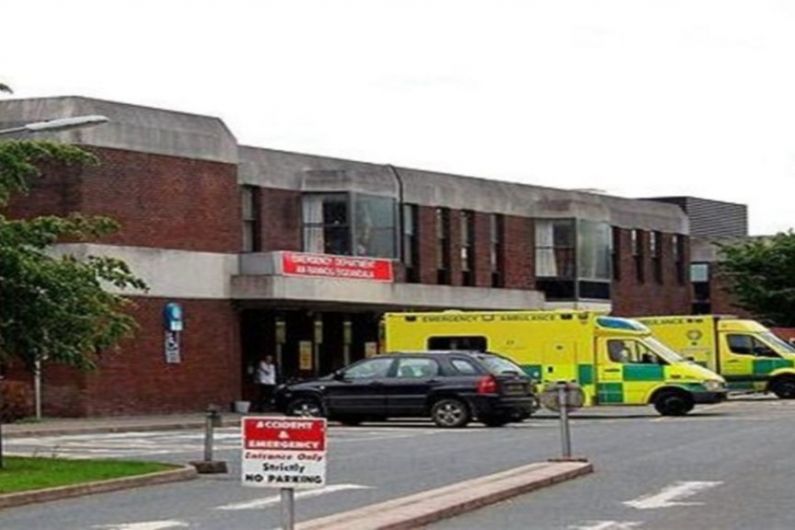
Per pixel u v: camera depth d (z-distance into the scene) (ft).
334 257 176.76
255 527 61.31
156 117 163.84
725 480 78.95
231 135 173.37
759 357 187.32
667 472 83.82
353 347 197.47
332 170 188.14
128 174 158.92
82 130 153.58
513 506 67.77
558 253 223.30
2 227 85.66
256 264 171.94
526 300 212.02
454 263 207.62
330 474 85.05
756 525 60.03
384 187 192.75
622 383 154.92
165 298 163.02
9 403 146.30
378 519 59.93
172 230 164.35
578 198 228.63
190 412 165.48
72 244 152.66
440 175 206.69
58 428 136.67
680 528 59.21
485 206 214.07
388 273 184.75
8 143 87.56
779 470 84.69
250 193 180.55
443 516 63.26
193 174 167.43
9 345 86.79
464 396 134.62
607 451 100.42
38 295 86.12
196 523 63.00
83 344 88.43
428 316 159.22
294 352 188.44
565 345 155.74
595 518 62.80
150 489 78.69
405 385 136.26
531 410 138.92
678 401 154.30
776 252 258.37
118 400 156.97
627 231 244.01
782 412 160.86
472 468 88.69
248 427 42.70
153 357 161.27
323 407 138.51
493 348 157.17
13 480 77.61
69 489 75.10
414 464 91.97
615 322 156.46
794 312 258.37
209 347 168.66
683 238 262.26
